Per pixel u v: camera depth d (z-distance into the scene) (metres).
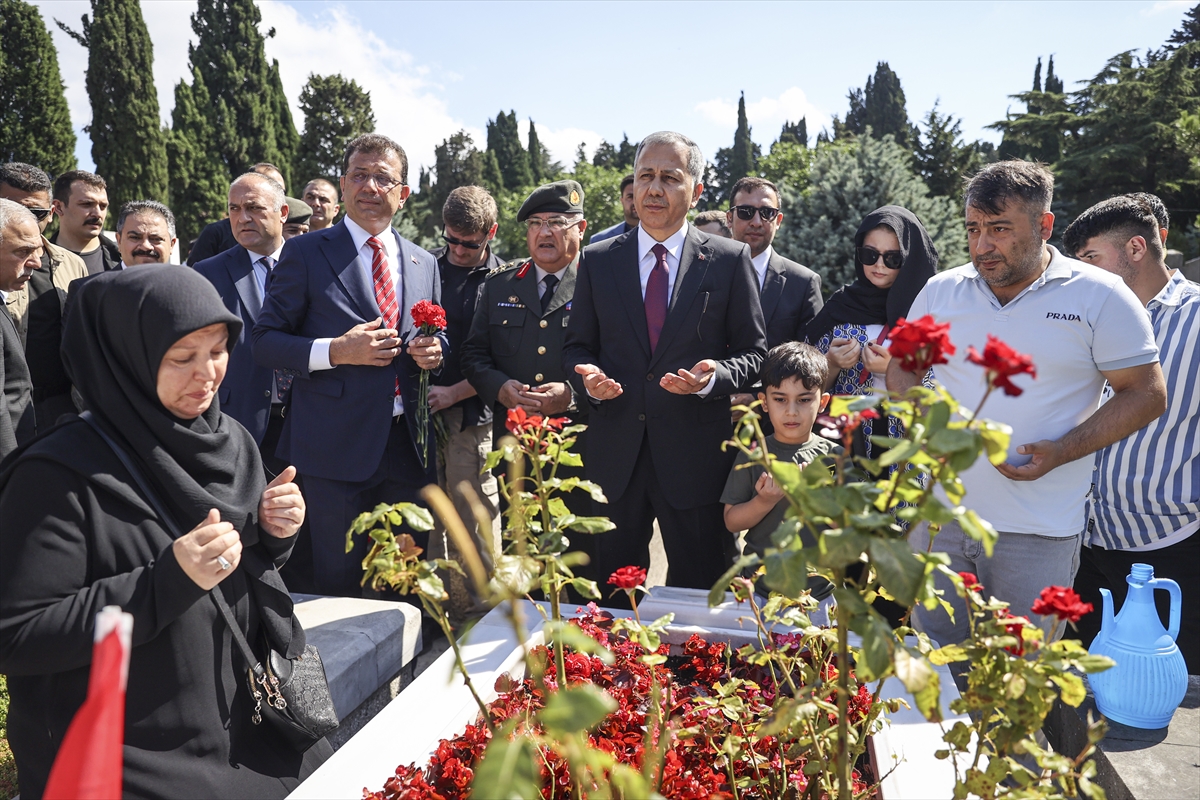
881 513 1.14
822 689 1.58
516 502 1.48
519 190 40.88
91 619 1.59
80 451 1.71
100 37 24.80
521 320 4.38
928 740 1.92
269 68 30.70
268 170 5.88
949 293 2.83
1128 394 2.53
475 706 2.11
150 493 1.79
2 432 3.30
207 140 27.91
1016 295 2.68
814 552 1.10
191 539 1.64
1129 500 3.16
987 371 1.04
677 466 3.39
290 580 4.02
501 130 49.91
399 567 1.38
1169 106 28.36
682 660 2.62
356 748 1.91
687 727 1.72
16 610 1.58
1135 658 2.13
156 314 1.70
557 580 1.50
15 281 3.71
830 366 3.74
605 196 31.83
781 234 14.83
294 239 3.66
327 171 30.41
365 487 3.51
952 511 1.08
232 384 4.10
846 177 14.59
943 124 29.03
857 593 1.15
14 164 5.12
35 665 1.59
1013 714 1.27
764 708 1.80
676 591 2.86
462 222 4.86
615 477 3.47
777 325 4.50
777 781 1.76
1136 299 2.55
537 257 4.37
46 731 1.70
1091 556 3.41
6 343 3.60
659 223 3.44
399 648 2.79
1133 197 3.16
